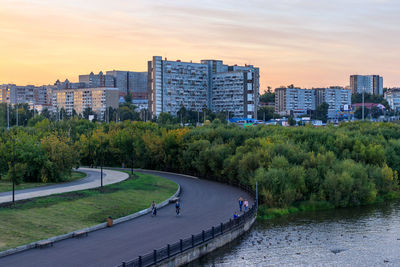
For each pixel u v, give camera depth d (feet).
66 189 267.59
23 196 237.25
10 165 290.15
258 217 249.34
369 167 325.83
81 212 214.69
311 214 262.88
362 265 178.40
